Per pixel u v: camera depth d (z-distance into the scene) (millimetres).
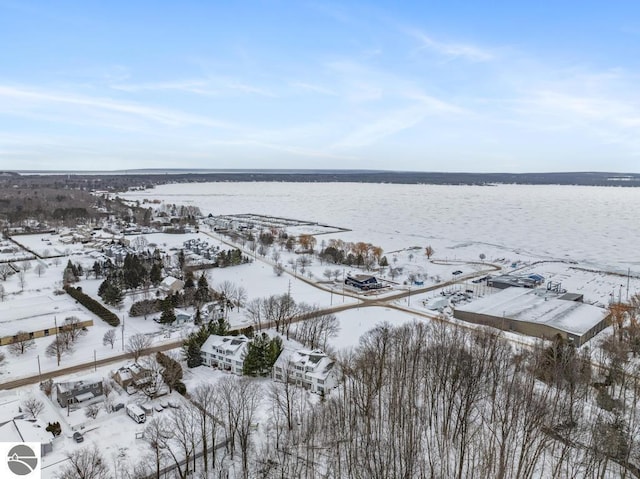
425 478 67625
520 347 122125
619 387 97000
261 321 138875
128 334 127000
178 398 92812
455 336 106438
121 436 80062
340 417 80438
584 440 74812
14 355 111000
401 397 82375
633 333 124375
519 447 73938
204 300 156125
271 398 91875
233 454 75750
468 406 76500
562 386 90688
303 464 70750
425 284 196000
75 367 105875
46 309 138500
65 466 70438
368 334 122375
